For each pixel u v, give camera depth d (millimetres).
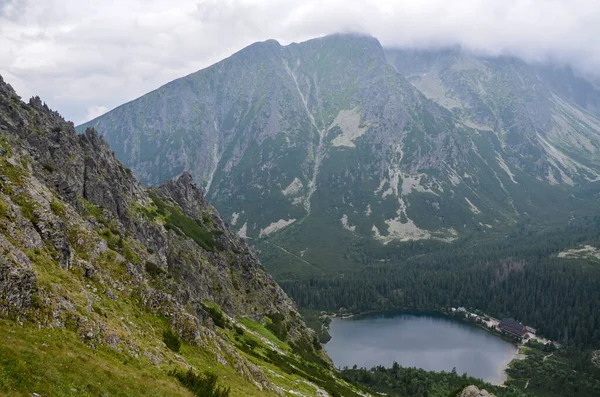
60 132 141125
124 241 113188
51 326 50688
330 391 127562
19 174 78812
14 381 37031
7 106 126938
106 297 71188
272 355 135875
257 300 193000
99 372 47719
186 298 106312
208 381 63188
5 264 49469
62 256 67938
